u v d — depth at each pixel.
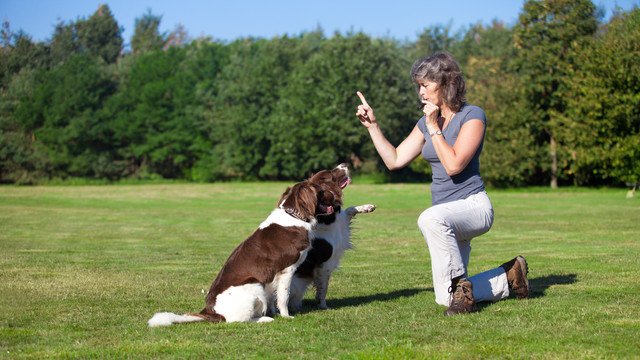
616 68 35.53
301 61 55.84
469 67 49.00
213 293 5.93
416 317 5.85
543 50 39.81
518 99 41.00
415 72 6.12
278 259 5.99
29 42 60.88
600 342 4.82
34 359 4.66
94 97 57.31
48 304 6.90
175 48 63.47
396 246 13.17
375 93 50.75
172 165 60.75
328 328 5.49
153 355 4.70
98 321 6.00
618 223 17.47
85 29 82.75
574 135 37.66
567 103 39.53
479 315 5.81
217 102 57.66
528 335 5.06
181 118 57.41
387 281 8.39
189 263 10.84
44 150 56.44
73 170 56.88
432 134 5.83
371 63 50.78
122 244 14.29
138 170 59.38
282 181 56.47
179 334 5.34
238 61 58.34
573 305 6.21
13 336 5.37
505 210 23.67
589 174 40.56
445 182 6.10
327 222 6.45
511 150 39.91
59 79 57.16
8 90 57.34
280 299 6.05
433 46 60.06
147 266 10.41
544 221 18.70
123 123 56.97
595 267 9.09
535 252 11.45
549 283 7.66
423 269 9.72
